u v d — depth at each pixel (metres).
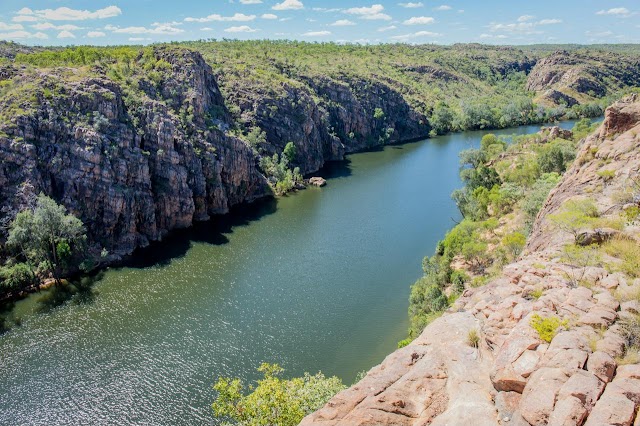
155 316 75.44
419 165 188.00
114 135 107.06
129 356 65.25
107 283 86.50
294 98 187.50
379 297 82.25
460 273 73.88
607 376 19.88
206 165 125.44
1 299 79.56
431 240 108.38
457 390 22.88
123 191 101.94
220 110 155.62
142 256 98.94
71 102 106.00
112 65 138.88
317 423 22.56
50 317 74.75
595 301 25.78
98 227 99.00
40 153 98.25
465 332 27.11
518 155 152.38
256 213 129.62
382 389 23.89
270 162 156.00
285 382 40.81
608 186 51.44
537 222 63.09
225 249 103.56
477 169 137.50
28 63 129.88
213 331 71.50
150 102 120.44
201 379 60.97
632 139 57.22
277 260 97.75
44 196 90.31
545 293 27.44
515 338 23.36
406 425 21.88
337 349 67.50
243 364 63.97
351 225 119.25
